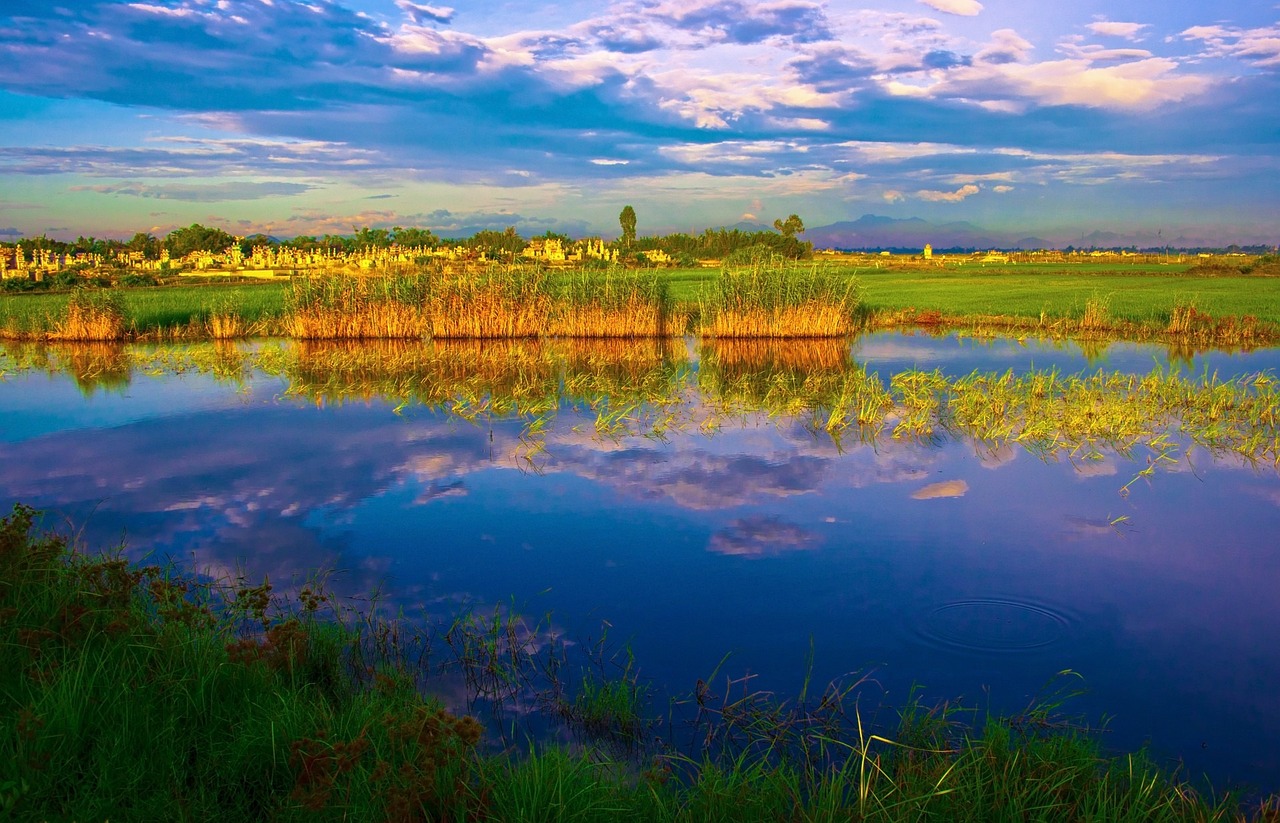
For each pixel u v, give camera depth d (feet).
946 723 17.10
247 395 57.88
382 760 13.97
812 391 57.00
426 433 45.34
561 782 13.48
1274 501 32.35
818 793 13.93
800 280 91.91
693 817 13.56
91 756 14.03
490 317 91.40
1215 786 15.40
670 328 94.17
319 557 27.25
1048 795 13.85
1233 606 23.24
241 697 16.69
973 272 228.63
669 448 41.57
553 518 31.09
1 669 16.44
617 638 21.59
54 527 29.58
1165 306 108.68
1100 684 19.15
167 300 125.70
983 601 23.63
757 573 25.80
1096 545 27.84
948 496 33.27
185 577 25.22
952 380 60.13
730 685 19.12
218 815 13.17
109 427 47.29
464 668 19.95
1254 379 58.34
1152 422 45.83
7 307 109.60
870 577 25.36
